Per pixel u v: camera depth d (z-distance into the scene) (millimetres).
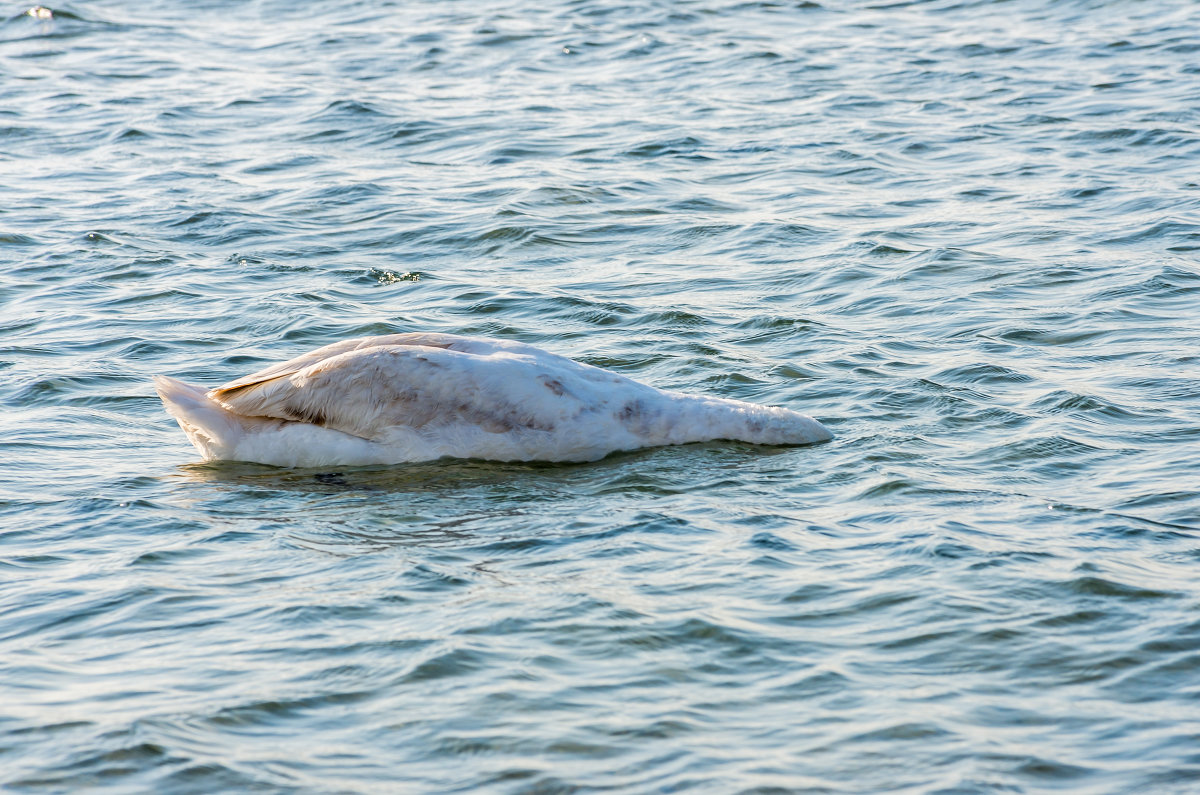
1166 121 43094
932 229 33250
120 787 11570
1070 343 25031
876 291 28672
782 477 19344
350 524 17766
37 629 14586
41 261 31750
